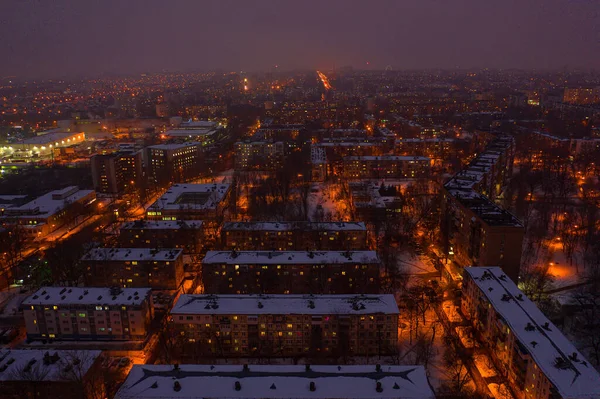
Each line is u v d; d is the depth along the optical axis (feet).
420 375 382.01
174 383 372.38
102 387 425.69
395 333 485.56
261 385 372.99
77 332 522.06
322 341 489.67
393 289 622.13
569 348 404.98
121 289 540.52
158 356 495.82
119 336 520.42
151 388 370.12
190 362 480.23
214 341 490.08
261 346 490.90
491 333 480.23
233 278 603.67
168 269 636.07
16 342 524.52
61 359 415.03
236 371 388.78
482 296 500.74
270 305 495.41
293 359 487.20
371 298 504.84
